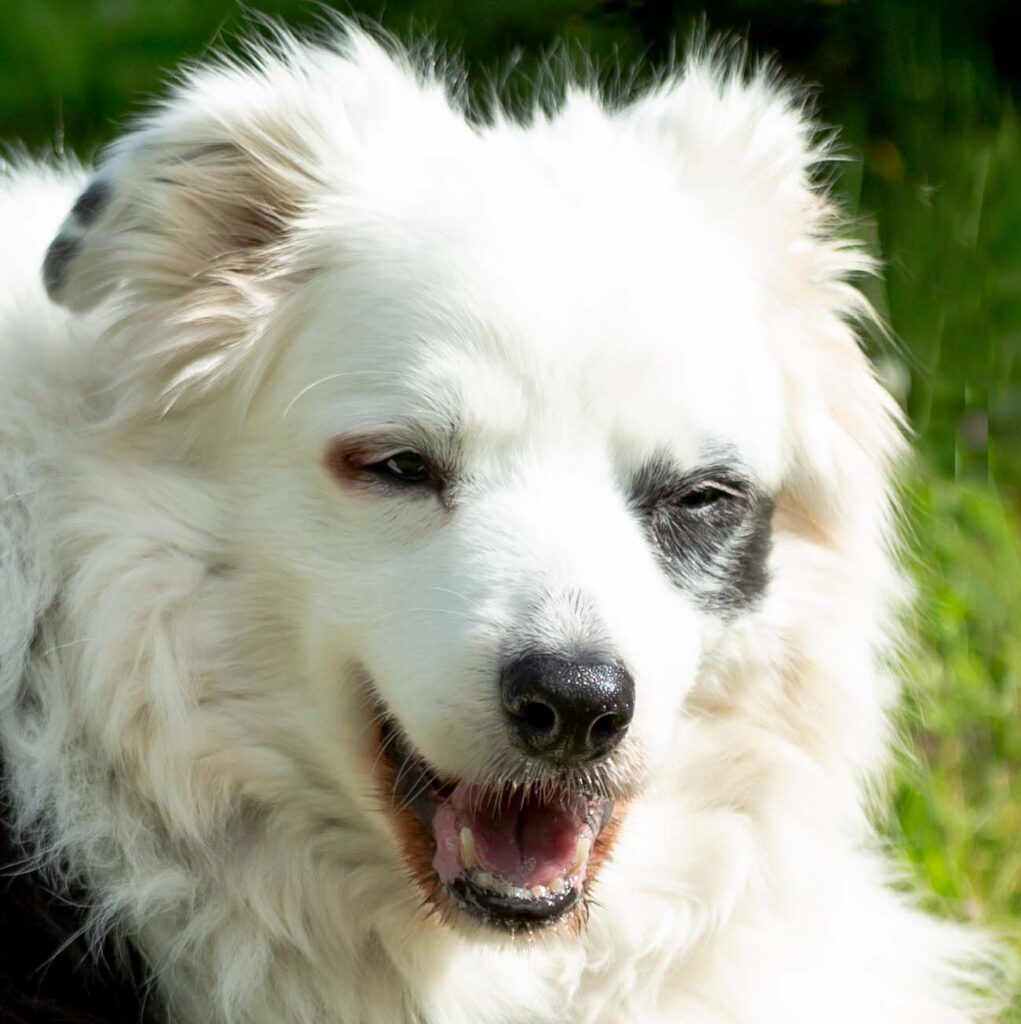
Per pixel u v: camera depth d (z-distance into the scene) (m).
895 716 7.03
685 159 5.91
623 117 6.19
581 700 4.80
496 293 5.22
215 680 5.40
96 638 5.29
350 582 5.25
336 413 5.31
